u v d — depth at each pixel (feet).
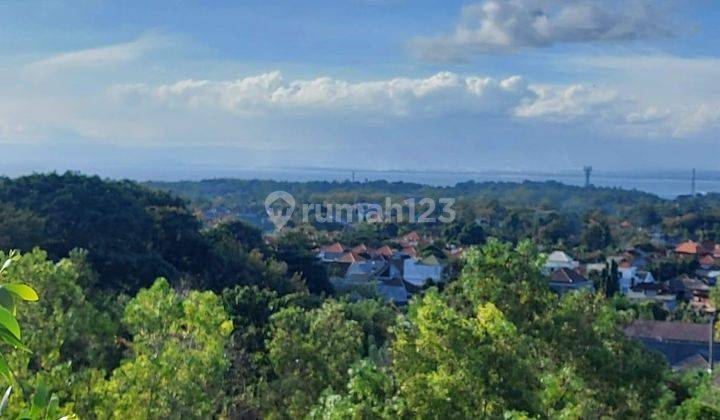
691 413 52.65
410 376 32.55
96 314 44.34
